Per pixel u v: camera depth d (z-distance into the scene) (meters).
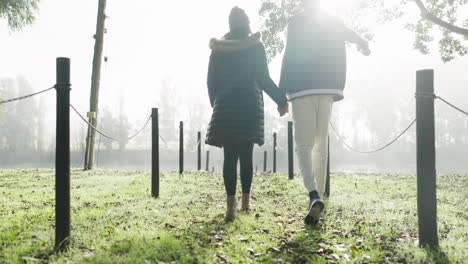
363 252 2.67
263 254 2.62
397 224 3.48
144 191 5.71
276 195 5.45
